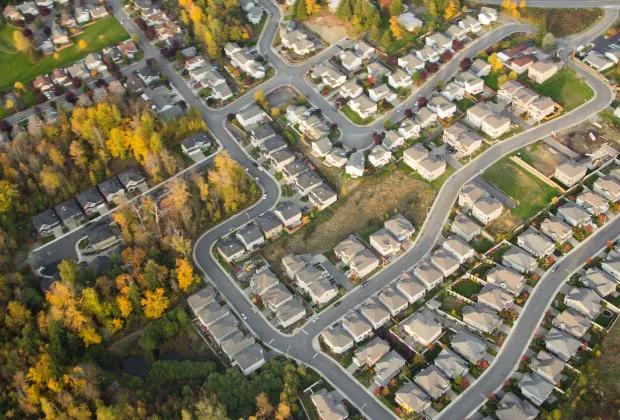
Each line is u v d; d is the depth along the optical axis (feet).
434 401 511.81
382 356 541.75
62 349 550.77
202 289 607.37
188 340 579.89
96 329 576.20
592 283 569.64
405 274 597.11
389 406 514.27
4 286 598.75
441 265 596.29
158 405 518.78
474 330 556.51
